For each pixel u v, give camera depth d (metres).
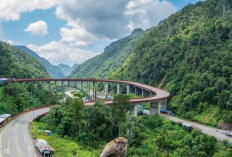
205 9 173.38
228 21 123.06
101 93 193.00
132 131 64.62
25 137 51.66
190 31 155.75
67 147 48.72
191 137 61.66
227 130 76.06
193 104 94.50
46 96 105.81
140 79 154.88
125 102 61.59
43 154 41.84
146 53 172.12
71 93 169.38
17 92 91.94
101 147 55.12
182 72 116.56
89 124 60.69
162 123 81.19
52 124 62.75
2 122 60.41
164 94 105.06
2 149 44.12
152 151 59.44
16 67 136.62
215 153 53.16
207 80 94.94
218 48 108.25
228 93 81.88
